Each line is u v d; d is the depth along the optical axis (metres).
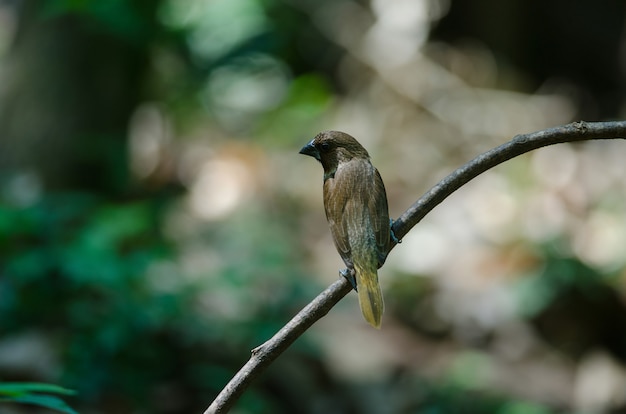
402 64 20.12
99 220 11.03
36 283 10.20
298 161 17.33
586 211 15.55
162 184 16.19
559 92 20.98
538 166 16.81
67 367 9.55
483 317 12.84
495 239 14.42
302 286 11.56
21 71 13.58
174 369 10.09
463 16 21.31
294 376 10.75
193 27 16.55
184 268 12.09
